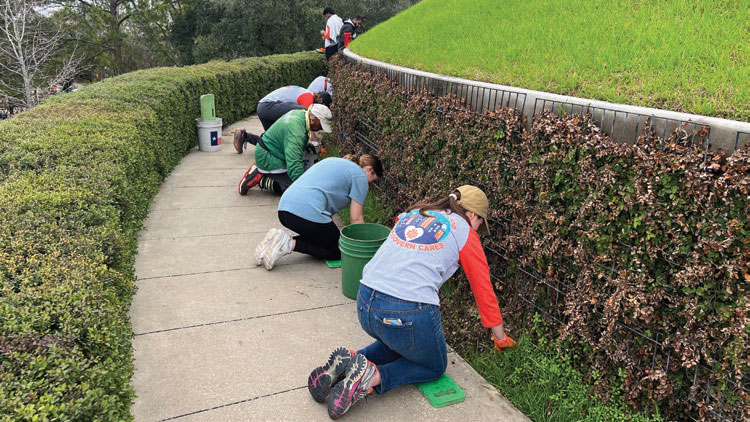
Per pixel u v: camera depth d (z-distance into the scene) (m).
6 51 27.34
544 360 3.38
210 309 4.19
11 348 2.11
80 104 6.65
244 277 4.77
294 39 32.44
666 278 2.75
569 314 3.31
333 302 4.38
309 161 7.93
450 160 4.50
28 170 4.27
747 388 2.45
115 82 8.30
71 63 29.73
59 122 5.66
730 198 2.39
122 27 34.09
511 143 3.78
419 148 5.07
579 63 4.45
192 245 5.43
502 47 5.81
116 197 4.43
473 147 4.17
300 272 4.92
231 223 6.07
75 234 3.37
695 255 2.53
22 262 2.84
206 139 9.46
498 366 3.55
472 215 3.25
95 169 4.48
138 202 5.65
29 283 2.62
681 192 2.59
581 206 3.12
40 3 29.14
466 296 4.32
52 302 2.49
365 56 8.88
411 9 10.59
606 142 2.94
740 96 3.03
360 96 6.92
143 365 3.47
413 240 3.07
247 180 6.97
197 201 6.80
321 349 3.71
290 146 6.27
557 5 6.28
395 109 5.68
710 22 4.16
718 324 2.52
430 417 3.09
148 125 6.69
